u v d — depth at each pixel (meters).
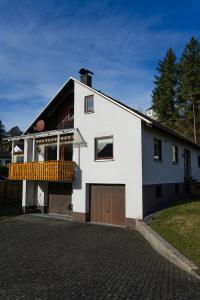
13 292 6.29
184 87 43.38
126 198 14.85
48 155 19.95
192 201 17.09
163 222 12.24
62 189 19.09
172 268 7.72
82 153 17.06
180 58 46.25
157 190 16.69
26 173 18.39
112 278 7.06
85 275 7.32
